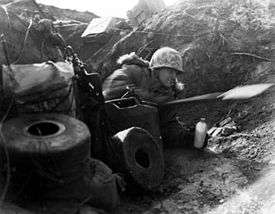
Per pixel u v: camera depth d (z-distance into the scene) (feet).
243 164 12.42
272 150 12.59
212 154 13.14
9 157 8.91
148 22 18.81
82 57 18.70
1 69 11.89
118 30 19.24
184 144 13.71
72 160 9.14
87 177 9.82
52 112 10.67
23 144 8.87
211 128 14.53
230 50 16.60
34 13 18.26
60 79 10.57
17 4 18.72
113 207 10.45
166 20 18.28
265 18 17.70
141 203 11.30
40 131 9.55
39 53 14.01
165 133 13.76
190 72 16.44
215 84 16.25
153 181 11.55
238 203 10.84
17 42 13.66
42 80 10.41
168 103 13.20
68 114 10.90
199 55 16.74
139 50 17.97
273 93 14.56
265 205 10.38
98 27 19.13
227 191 11.44
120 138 11.21
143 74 13.33
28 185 9.25
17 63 13.12
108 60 17.80
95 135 11.50
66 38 19.01
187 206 11.15
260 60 16.14
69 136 9.27
